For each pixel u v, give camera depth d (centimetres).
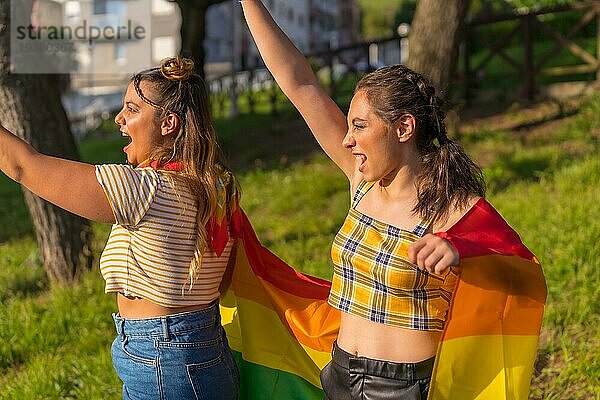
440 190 281
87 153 1517
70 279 687
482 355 286
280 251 738
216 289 323
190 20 1256
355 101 289
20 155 284
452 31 929
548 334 520
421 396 286
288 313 352
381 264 284
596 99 1044
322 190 932
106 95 2480
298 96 339
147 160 310
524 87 1182
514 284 282
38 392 497
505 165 884
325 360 347
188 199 304
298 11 4834
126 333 307
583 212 657
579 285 563
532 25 1176
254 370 357
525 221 684
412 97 283
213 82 1841
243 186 1002
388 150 284
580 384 465
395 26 2767
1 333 584
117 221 293
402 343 286
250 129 1338
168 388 304
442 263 255
